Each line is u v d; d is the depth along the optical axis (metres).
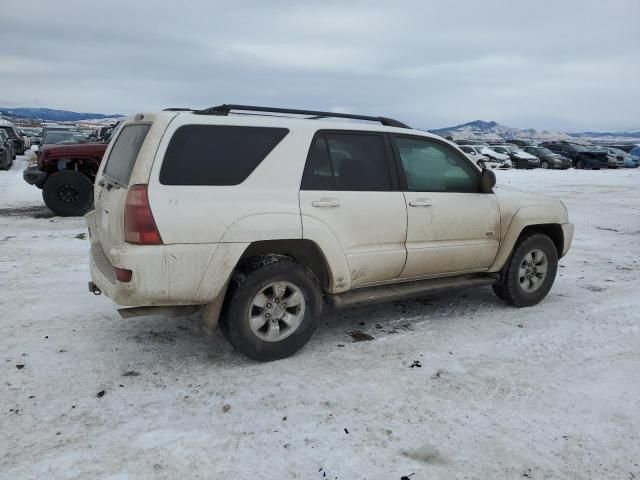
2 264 6.63
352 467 2.72
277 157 3.83
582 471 2.74
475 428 3.10
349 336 4.46
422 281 4.75
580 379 3.75
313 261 4.08
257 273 3.71
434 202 4.53
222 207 3.57
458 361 4.01
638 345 4.40
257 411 3.23
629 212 12.75
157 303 3.50
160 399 3.35
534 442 2.97
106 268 3.85
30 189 15.04
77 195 10.40
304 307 3.94
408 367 3.88
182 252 3.45
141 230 3.37
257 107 3.99
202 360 3.93
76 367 3.77
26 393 3.38
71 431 2.98
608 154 32.44
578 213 12.59
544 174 26.72
